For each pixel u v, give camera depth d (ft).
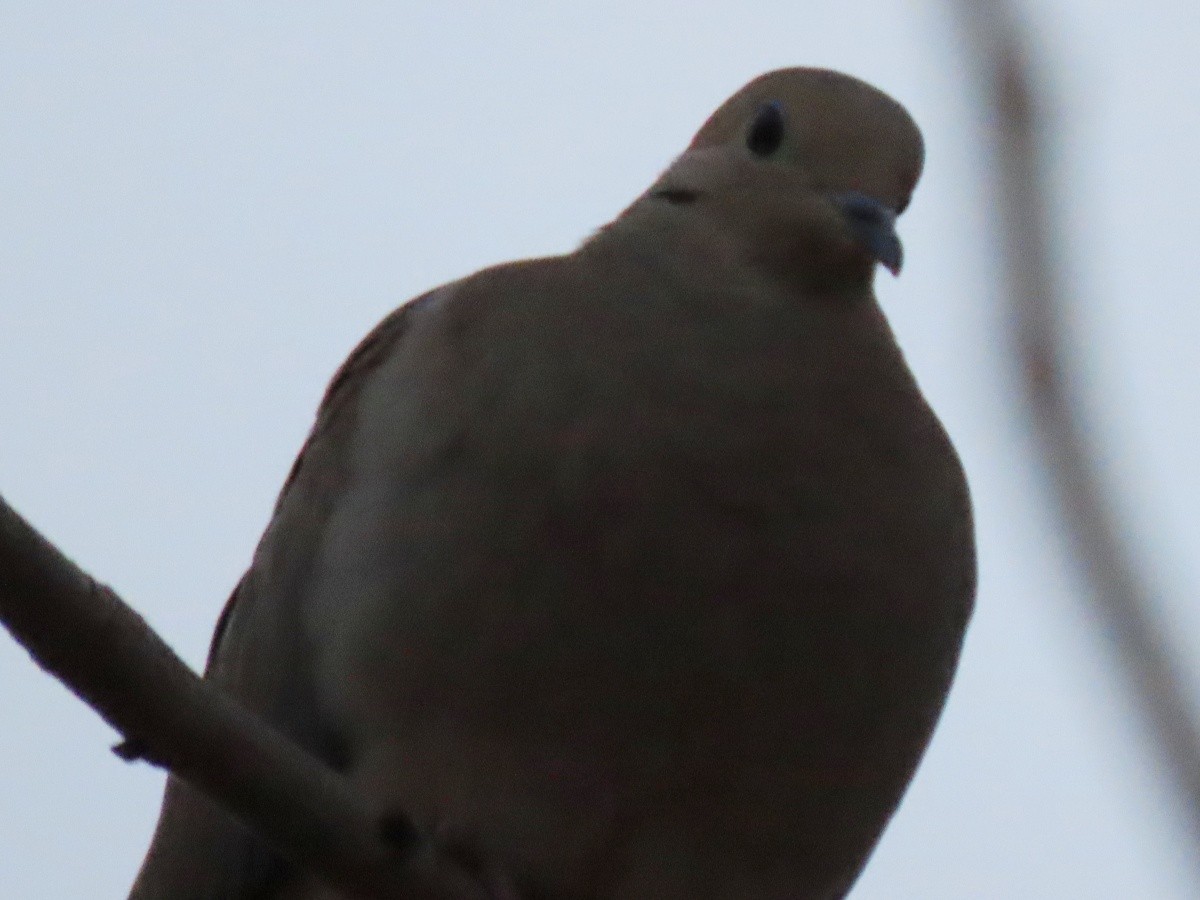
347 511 28.66
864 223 30.91
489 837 27.35
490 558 27.14
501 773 27.17
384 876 24.57
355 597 27.78
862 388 29.48
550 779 27.14
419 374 29.04
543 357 28.35
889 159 32.07
